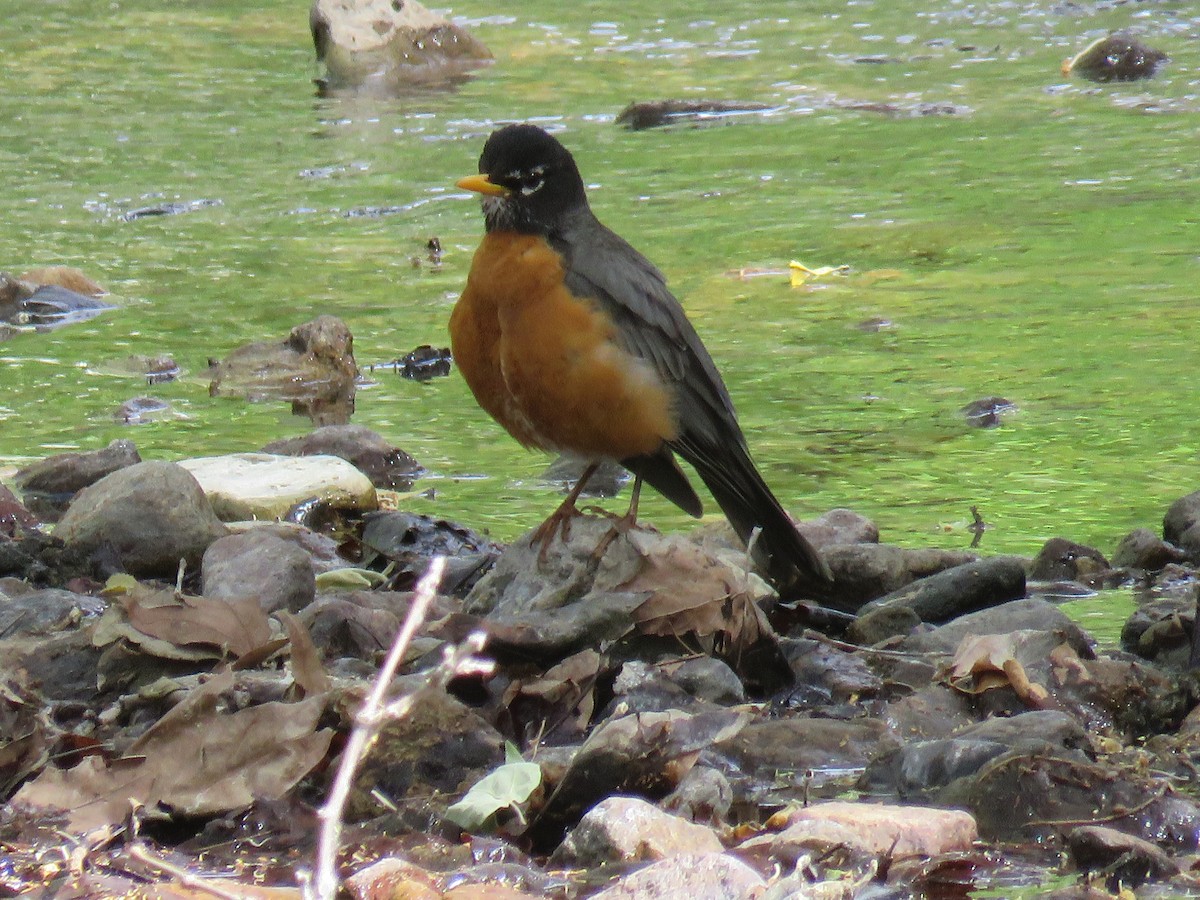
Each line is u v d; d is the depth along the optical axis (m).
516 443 13.09
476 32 30.06
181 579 8.70
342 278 17.64
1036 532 10.88
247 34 30.66
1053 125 23.50
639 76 26.70
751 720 7.55
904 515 11.25
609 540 8.51
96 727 7.41
